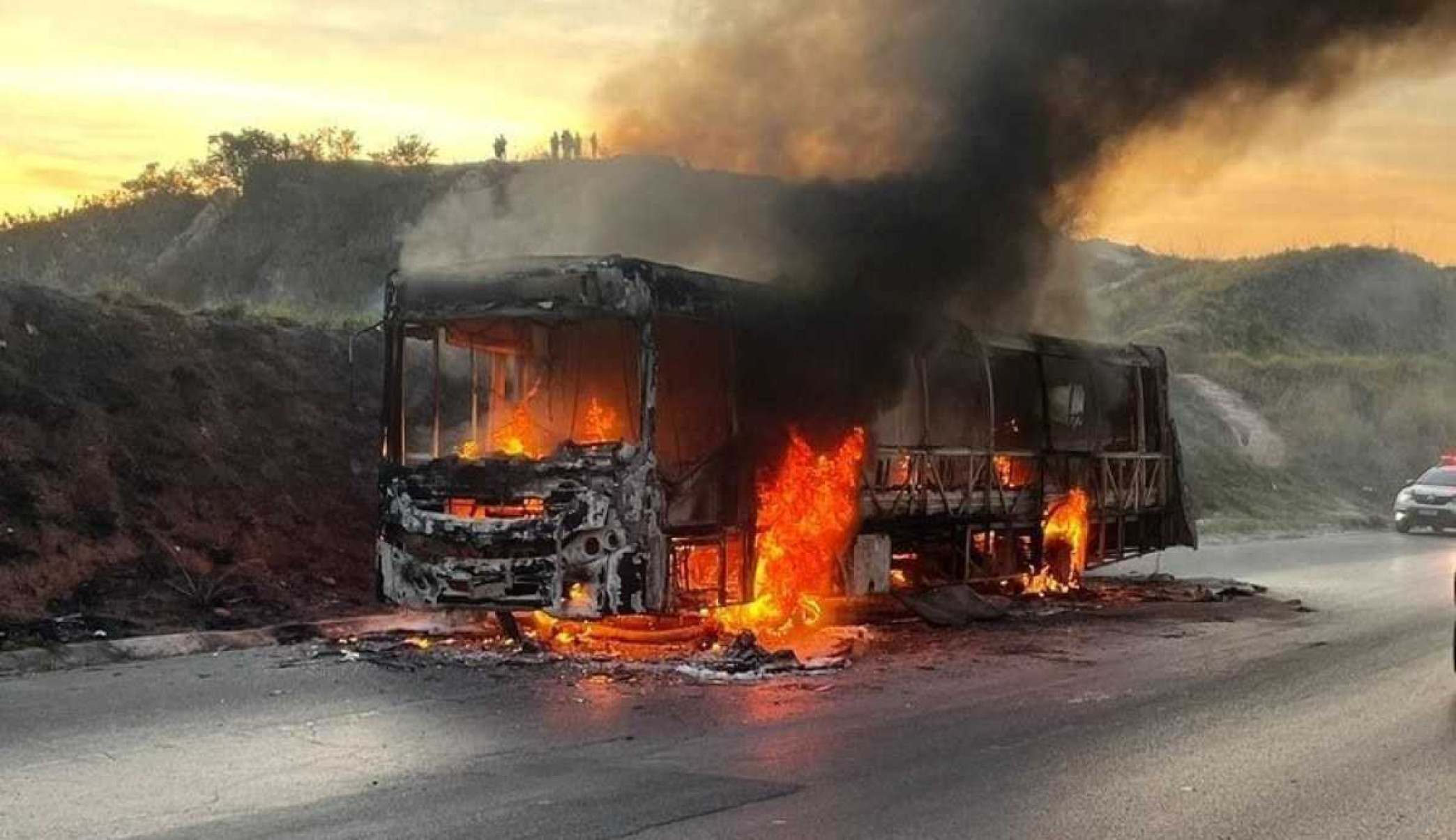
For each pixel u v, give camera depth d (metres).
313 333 17.75
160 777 7.20
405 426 11.42
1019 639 12.79
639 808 6.63
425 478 11.04
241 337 16.83
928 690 10.02
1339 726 8.79
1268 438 43.12
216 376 16.00
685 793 6.95
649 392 10.77
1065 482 16.25
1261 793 7.08
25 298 15.09
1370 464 45.00
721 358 11.61
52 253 35.91
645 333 10.76
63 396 14.32
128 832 6.14
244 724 8.56
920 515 13.82
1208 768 7.63
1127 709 9.34
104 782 7.07
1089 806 6.78
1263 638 12.93
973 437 14.67
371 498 16.06
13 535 12.66
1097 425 16.92
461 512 10.95
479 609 10.85
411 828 6.25
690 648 11.44
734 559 11.64
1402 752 8.05
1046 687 10.19
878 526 13.31
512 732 8.41
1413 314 66.88
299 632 12.30
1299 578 19.19
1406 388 50.91
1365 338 62.84
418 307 11.30
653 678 10.34
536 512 10.73
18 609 11.95
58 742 8.02
